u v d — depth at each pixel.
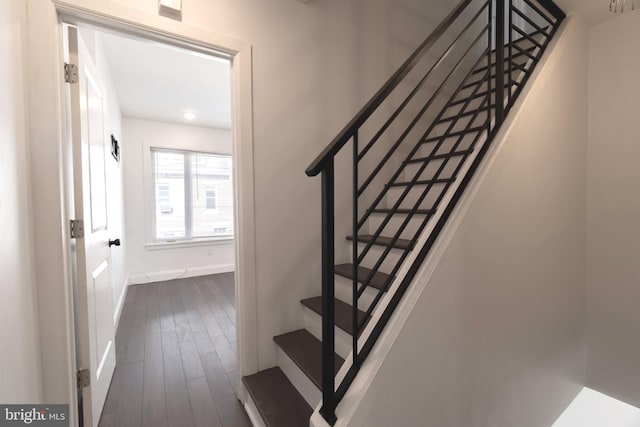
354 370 0.96
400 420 0.99
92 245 1.47
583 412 2.17
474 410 1.26
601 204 2.08
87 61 1.51
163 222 4.38
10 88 0.98
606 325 2.08
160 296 3.54
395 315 1.04
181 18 1.40
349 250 2.03
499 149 1.36
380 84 2.15
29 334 1.05
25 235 1.05
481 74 2.64
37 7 1.12
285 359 1.63
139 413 1.55
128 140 4.07
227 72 2.77
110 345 1.82
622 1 1.76
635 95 1.93
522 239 1.49
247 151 1.59
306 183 1.81
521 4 3.01
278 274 1.73
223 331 2.58
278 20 1.70
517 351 1.49
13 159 0.98
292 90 1.76
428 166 2.14
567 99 1.83
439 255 1.12
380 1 2.16
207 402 1.65
